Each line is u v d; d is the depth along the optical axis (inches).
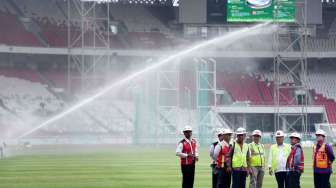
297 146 1459.2
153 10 6540.4
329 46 6067.9
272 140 4886.8
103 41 5585.6
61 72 6003.9
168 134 4926.2
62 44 5920.3
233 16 5669.3
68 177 2162.9
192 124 5226.4
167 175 2252.7
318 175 1441.9
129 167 2635.3
